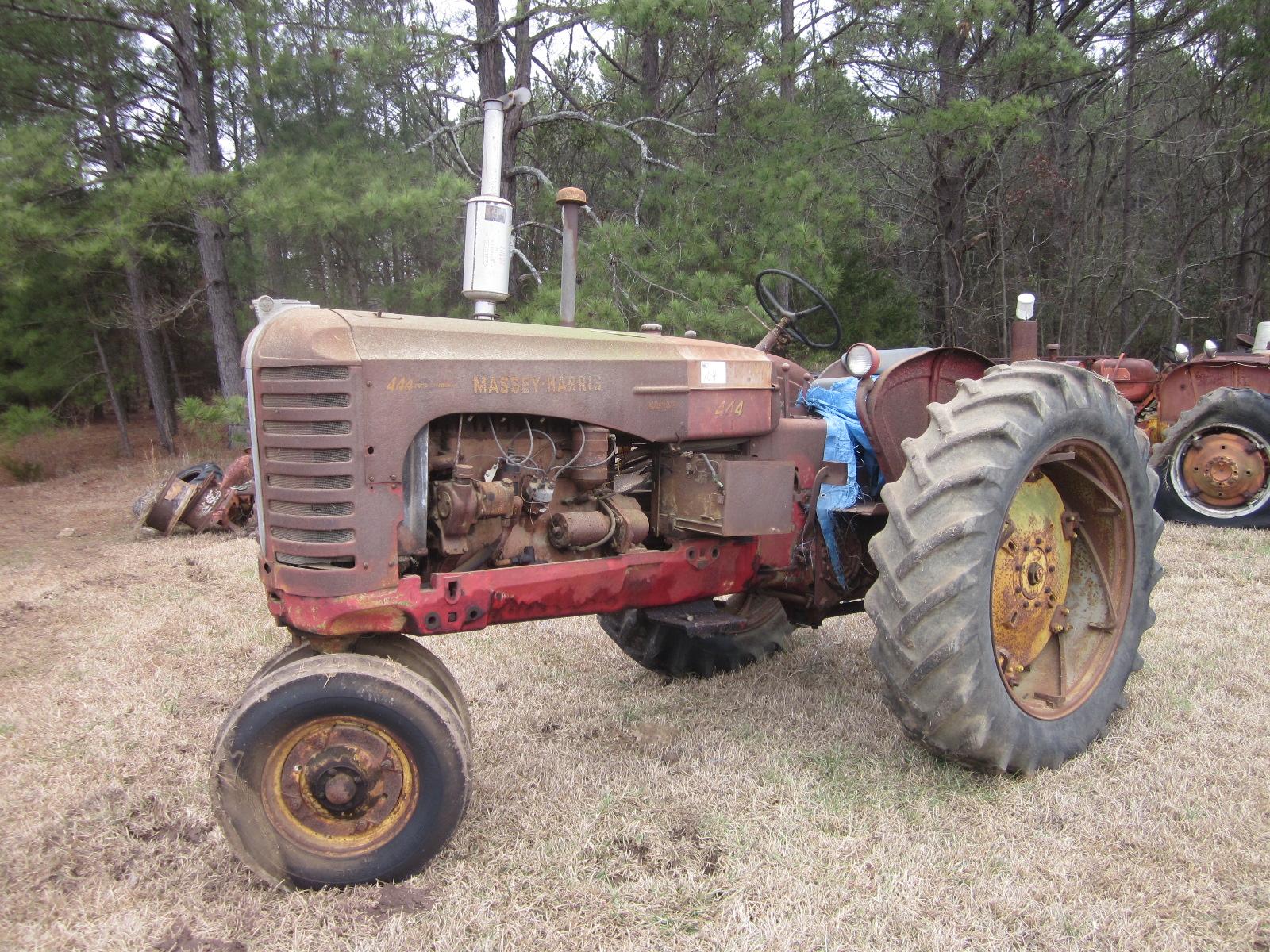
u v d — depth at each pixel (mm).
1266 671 3885
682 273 8734
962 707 2652
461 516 2578
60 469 13430
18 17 10758
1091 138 16609
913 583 2682
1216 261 17312
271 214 8812
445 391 2494
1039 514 3150
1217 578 5500
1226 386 7449
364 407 2371
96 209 9938
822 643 4508
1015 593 3045
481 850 2545
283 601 2469
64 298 13297
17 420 11828
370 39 10109
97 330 13703
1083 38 14516
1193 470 7141
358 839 2383
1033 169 14438
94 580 6066
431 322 2637
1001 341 16609
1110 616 3328
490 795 2865
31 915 2283
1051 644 3324
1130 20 14742
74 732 3455
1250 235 17125
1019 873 2408
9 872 2457
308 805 2371
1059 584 3213
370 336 2410
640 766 3080
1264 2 13438
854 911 2250
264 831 2324
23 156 9148
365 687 2309
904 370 3404
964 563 2627
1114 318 18078
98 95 11828
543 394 2680
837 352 10055
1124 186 17266
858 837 2580
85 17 10141
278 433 2412
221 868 2480
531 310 8367
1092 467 3221
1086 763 3025
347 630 2465
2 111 11328
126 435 14891
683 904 2295
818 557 3486
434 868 2443
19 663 4383
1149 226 18531
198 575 6152
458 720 2434
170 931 2203
